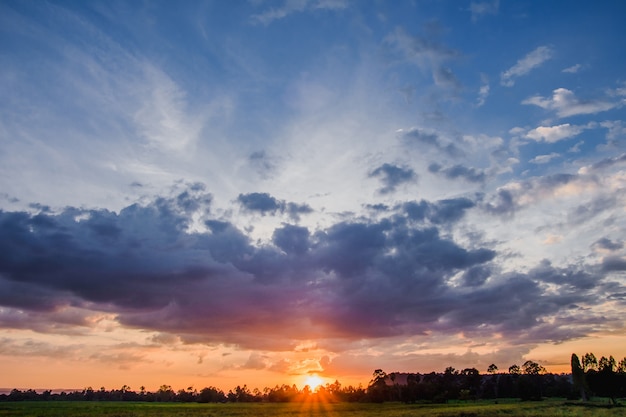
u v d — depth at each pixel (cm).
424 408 10325
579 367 11744
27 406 12100
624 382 9675
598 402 10456
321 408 11650
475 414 7425
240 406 13700
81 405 13475
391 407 11800
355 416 8062
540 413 7112
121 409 10656
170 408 11538
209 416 8550
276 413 9425
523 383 14675
